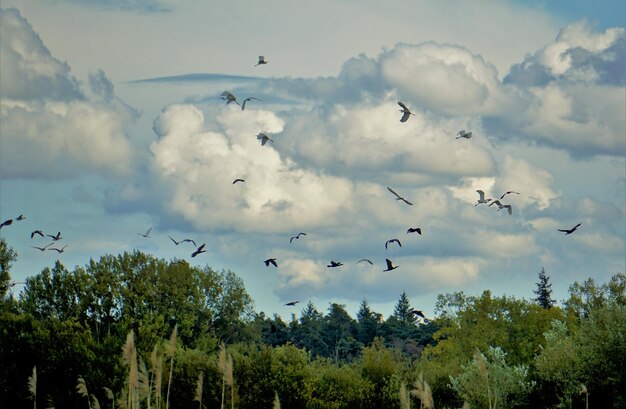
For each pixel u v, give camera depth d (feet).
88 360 190.29
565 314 278.87
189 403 205.46
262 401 212.64
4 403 185.98
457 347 283.59
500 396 187.73
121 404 117.70
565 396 181.37
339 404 223.10
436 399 217.77
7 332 191.62
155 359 119.85
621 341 178.29
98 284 261.44
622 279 263.70
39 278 257.96
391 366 237.66
